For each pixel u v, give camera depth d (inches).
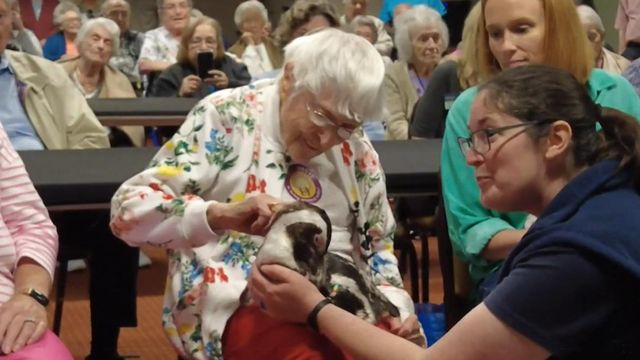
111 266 105.1
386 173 88.8
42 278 70.7
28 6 282.0
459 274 89.4
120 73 195.8
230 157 69.7
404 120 181.2
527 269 49.1
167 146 70.2
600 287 47.8
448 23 266.5
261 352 64.5
